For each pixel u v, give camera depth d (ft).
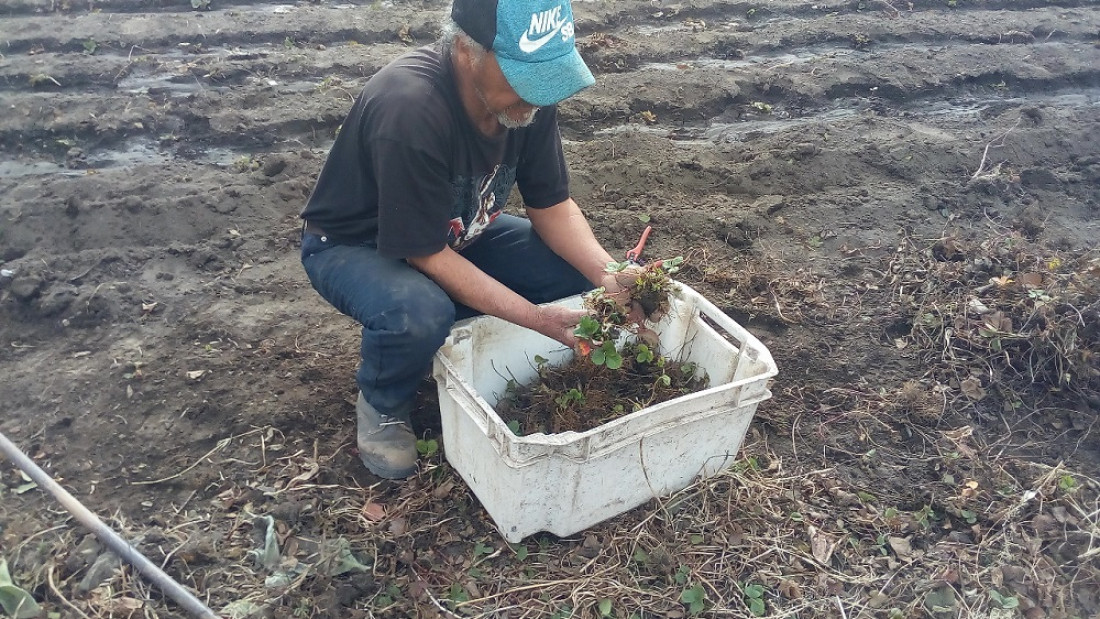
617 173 14.10
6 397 9.60
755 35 18.30
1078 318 10.76
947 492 9.32
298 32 16.62
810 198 13.83
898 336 11.35
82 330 10.62
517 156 8.49
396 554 8.28
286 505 8.50
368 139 7.59
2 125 13.67
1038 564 8.59
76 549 7.91
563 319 8.26
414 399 9.18
